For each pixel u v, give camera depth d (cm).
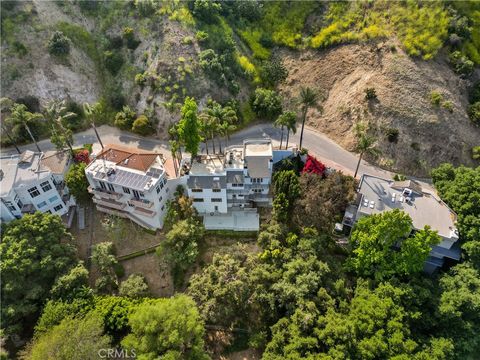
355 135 8706
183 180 7156
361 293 5919
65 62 9275
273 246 6506
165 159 8188
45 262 5916
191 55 9125
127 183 6619
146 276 6669
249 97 9569
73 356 5044
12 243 5938
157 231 7131
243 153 7544
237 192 7262
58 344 5094
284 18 10712
